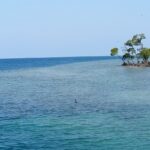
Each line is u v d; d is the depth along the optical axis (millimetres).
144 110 52062
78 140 35125
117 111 51469
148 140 34906
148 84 97000
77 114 49438
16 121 44875
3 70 193875
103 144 33625
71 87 92562
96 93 76750
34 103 61562
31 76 140500
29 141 34938
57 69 193750
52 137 36375
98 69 183125
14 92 81500
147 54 185500
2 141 35031
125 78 120688
